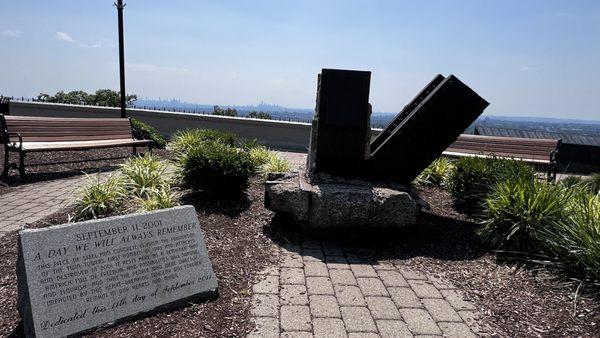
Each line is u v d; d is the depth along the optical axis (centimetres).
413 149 525
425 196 664
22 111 1437
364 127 506
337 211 449
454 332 295
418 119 514
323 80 498
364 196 454
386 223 457
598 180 687
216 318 293
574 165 1166
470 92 505
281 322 295
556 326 301
